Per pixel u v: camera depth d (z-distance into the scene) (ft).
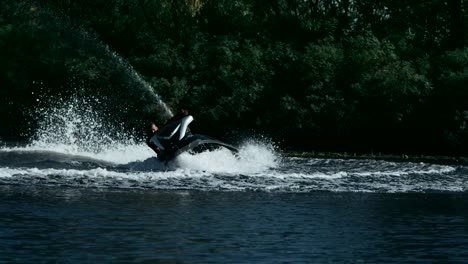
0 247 40.42
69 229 46.78
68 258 37.73
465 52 193.16
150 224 49.70
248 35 225.76
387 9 223.51
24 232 45.34
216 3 228.63
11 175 78.59
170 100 204.85
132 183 76.18
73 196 64.90
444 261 38.88
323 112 194.59
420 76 187.83
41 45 226.17
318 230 48.88
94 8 234.17
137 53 226.79
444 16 217.36
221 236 45.57
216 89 207.10
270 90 205.05
